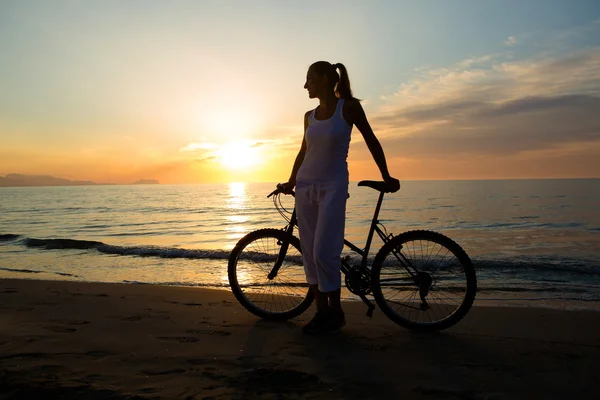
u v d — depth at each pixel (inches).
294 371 94.0
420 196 2805.1
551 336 125.5
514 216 1135.0
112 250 423.5
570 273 290.2
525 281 264.2
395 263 134.2
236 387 86.6
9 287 203.0
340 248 123.9
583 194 2955.2
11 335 121.6
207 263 342.0
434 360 104.3
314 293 129.5
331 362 102.6
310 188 123.8
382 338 122.7
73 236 743.1
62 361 100.1
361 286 135.6
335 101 123.3
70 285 208.7
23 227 965.8
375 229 135.9
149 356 105.2
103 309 156.6
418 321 138.1
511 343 118.3
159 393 82.7
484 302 202.5
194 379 90.5
